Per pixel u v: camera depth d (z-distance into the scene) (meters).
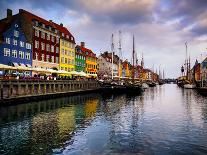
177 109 35.66
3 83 34.81
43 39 67.38
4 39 52.31
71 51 85.06
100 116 28.86
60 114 30.11
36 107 35.66
